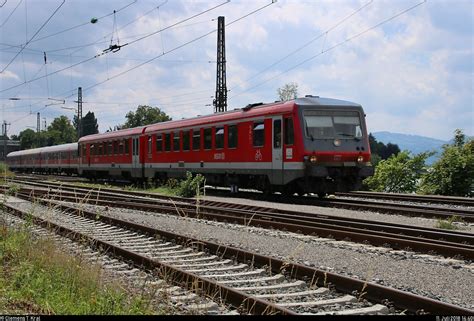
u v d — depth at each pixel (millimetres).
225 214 16625
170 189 27312
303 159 19781
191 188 24672
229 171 23875
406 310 6273
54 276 7500
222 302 6723
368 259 9422
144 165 32375
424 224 14508
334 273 7723
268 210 17094
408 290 7336
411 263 9094
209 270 8688
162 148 30047
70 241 11383
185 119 28281
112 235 12664
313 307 6465
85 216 16109
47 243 9508
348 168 20422
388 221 15133
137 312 5973
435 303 6016
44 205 17969
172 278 7898
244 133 22859
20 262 8234
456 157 26406
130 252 9484
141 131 32750
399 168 29547
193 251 10469
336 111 20484
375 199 23672
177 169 28375
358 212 17219
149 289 7137
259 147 21875
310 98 20938
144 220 15461
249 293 7180
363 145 20672
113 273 8484
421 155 29500
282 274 8062
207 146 25594
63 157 55188
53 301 6387
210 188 29859
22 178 46594
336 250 10281
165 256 9969
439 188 26484
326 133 20156
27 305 6277
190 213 16438
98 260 9000
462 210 17172
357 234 11211
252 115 22375
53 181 37781
